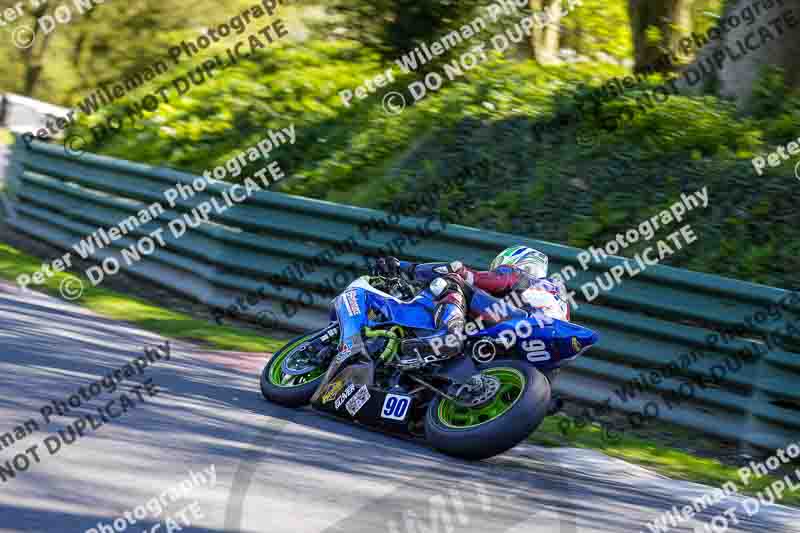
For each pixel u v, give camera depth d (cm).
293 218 2373
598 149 2747
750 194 2392
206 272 2483
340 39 4503
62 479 972
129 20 6116
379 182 3027
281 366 1591
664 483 1400
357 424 1485
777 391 1642
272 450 1204
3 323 1822
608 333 1877
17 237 3219
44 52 6353
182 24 6088
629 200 2489
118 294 2495
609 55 4484
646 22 3541
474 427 1303
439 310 1426
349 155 3272
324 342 1596
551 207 2558
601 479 1354
